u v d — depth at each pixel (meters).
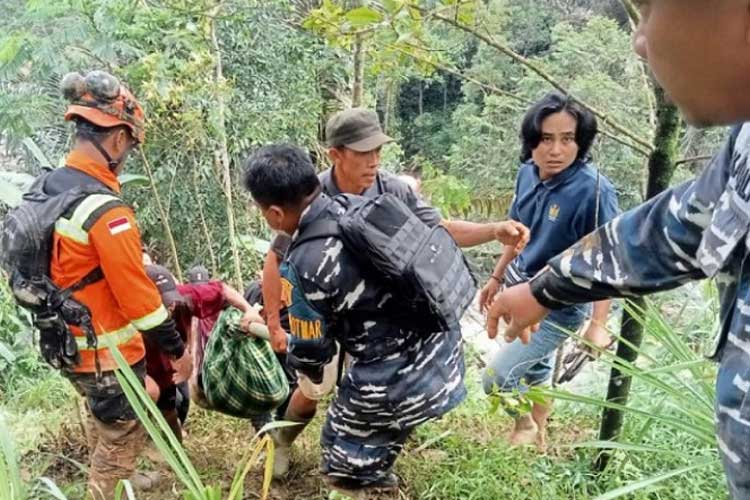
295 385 2.79
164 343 2.13
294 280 2.02
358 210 1.99
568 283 1.31
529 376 2.72
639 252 1.22
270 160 1.99
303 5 3.96
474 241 2.49
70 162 2.07
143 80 4.41
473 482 2.42
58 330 2.05
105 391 2.13
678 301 3.08
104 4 5.06
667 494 2.23
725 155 1.08
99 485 2.28
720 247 0.97
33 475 2.61
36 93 5.88
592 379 3.24
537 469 2.49
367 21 2.04
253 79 6.40
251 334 2.54
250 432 3.08
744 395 0.93
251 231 5.98
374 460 2.28
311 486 2.66
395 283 2.02
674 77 0.82
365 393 2.16
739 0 0.75
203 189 6.02
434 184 3.54
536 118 2.39
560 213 2.43
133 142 2.13
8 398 3.53
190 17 3.91
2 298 3.94
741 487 0.95
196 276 2.66
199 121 4.63
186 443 2.96
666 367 1.75
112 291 2.04
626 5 1.86
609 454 2.42
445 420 3.01
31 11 5.50
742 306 0.94
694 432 1.73
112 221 1.98
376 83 6.98
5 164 6.23
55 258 2.01
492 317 1.44
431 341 2.21
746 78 0.79
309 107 6.67
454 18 2.08
